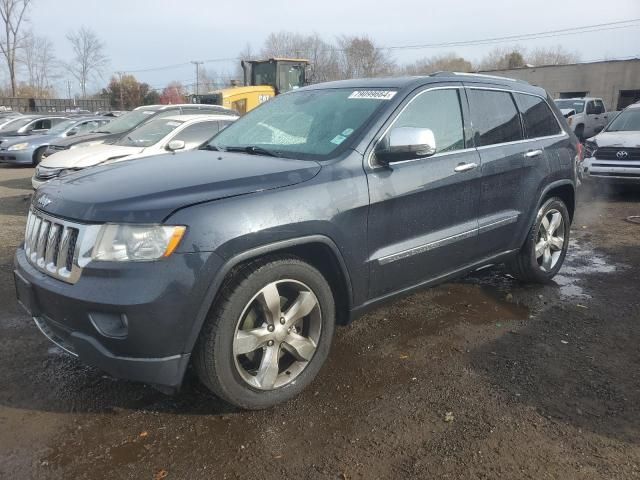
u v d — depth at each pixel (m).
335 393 3.25
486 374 3.46
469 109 4.19
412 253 3.64
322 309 3.21
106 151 8.39
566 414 3.01
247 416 3.02
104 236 2.65
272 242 2.87
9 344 3.88
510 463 2.62
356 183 3.28
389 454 2.69
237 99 16.25
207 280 2.67
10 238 7.11
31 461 2.63
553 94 43.38
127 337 2.60
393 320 4.31
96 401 3.16
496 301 4.72
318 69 57.91
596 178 10.02
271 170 3.12
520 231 4.64
